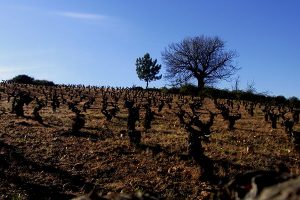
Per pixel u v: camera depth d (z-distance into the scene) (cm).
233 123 3241
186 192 1605
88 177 1770
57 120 3441
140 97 6756
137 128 3145
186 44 8825
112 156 2120
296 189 175
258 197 189
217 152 2264
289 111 5525
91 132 2814
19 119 3422
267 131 3212
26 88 7619
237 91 8031
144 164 1989
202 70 8762
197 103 5244
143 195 245
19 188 1566
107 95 6988
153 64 11425
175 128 3212
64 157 2077
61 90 7581
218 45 8800
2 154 2020
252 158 2138
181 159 2073
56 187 1620
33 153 2119
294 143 2373
